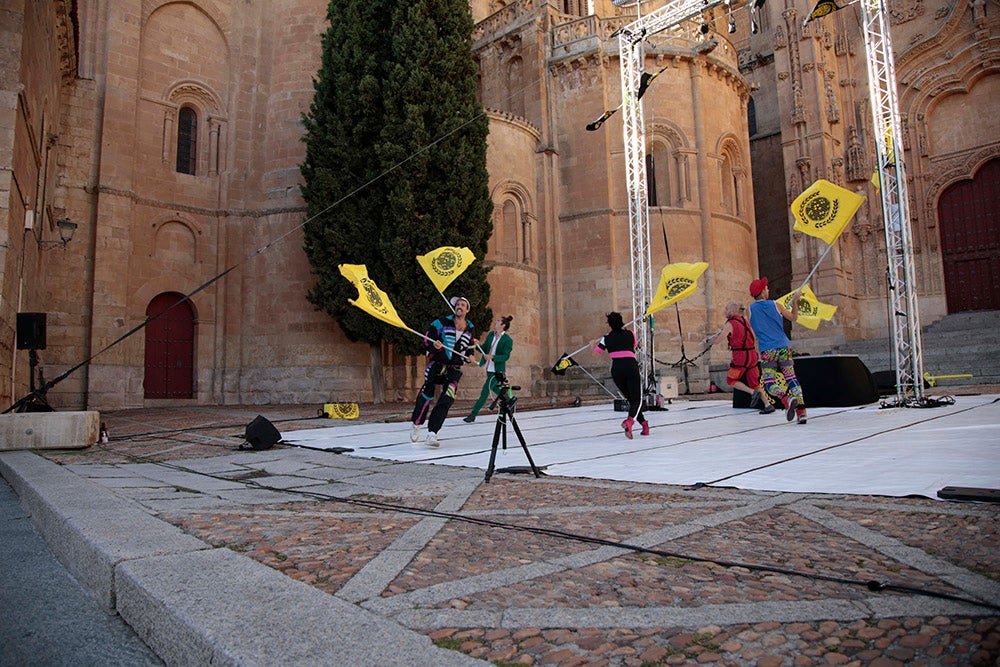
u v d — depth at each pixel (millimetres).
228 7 23406
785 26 28547
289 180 22719
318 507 4242
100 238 19469
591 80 25969
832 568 2576
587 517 3730
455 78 20953
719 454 6180
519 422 11570
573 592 2418
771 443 6809
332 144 20312
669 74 25469
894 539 2916
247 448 8242
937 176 27094
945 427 7230
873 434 7020
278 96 23359
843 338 25641
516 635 2023
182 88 22250
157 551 2846
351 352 21781
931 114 27547
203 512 4043
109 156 19922
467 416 12656
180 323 21609
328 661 1729
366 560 2910
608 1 32750
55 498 4148
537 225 25703
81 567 3107
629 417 7895
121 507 3852
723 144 26344
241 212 22609
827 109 27875
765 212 32375
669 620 2104
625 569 2682
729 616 2117
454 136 20250
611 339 8055
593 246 25281
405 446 8172
